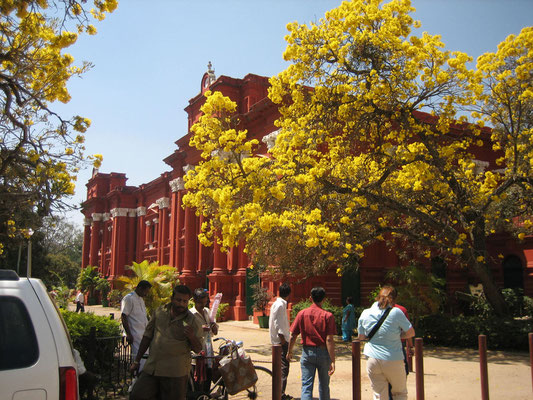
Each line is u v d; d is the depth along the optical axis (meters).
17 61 8.26
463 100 12.94
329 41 12.38
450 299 19.39
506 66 13.55
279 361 5.36
